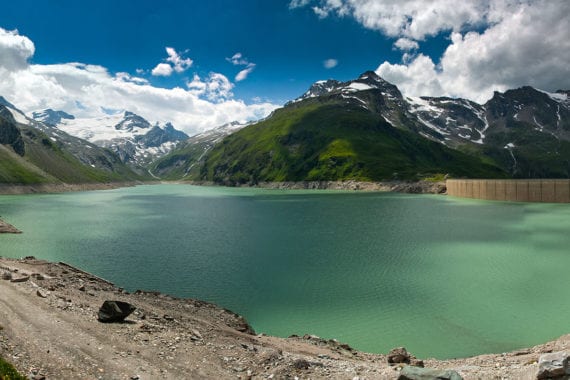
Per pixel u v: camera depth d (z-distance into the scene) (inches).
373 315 1980.8
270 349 1122.0
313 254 3277.6
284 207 7401.6
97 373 864.9
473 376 957.2
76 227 4813.0
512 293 2297.0
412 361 1186.0
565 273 2689.5
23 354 896.9
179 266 2878.9
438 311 2030.0
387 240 3890.3
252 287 2396.7
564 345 1283.2
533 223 5059.1
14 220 5506.9
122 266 2881.4
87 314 1232.2
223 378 916.6
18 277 1593.3
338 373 987.3
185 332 1216.2
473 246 3580.2
